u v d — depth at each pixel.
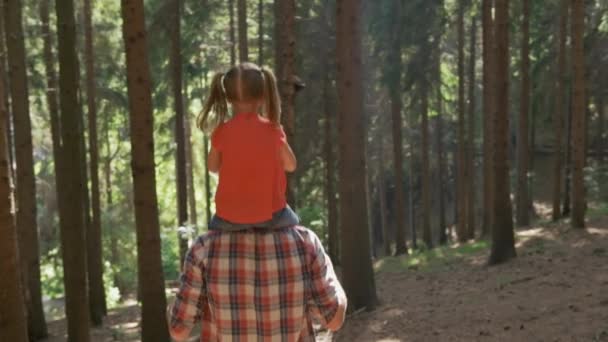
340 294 2.49
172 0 19.56
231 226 2.38
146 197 9.37
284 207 2.46
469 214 28.44
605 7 23.22
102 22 20.56
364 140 12.11
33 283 15.47
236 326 2.35
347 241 12.13
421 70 23.94
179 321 2.43
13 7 13.52
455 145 38.94
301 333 2.45
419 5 23.02
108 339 15.95
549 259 14.86
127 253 29.67
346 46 11.82
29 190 14.85
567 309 9.95
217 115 2.53
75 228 10.66
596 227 18.53
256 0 27.19
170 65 22.55
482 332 9.47
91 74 19.39
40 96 19.52
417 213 46.47
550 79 26.81
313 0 22.75
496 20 15.41
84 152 15.86
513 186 39.38
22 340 5.55
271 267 2.37
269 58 26.00
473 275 15.09
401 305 12.30
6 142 5.43
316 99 23.47
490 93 24.27
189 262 2.42
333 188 25.77
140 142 9.27
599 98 29.59
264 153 2.40
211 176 39.12
